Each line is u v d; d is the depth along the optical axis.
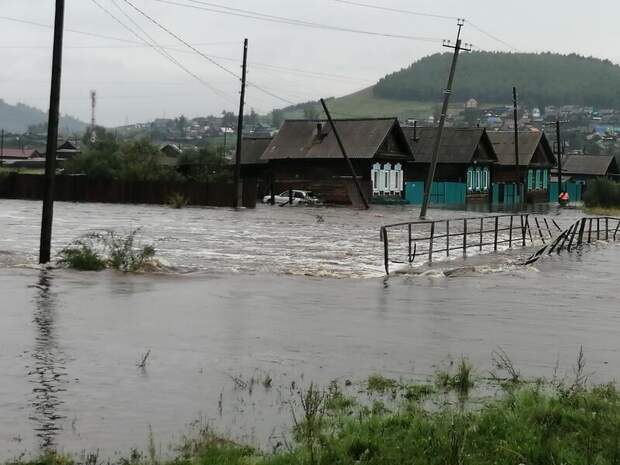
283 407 8.92
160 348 11.80
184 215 47.66
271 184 68.81
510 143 91.56
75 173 67.56
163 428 8.09
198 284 18.69
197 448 7.33
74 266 20.59
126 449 7.43
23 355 11.06
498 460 6.70
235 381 9.96
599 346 12.73
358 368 10.91
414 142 81.00
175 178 66.62
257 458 6.94
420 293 18.19
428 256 26.33
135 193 61.53
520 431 7.41
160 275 20.09
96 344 11.92
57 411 8.57
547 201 99.00
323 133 71.31
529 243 33.28
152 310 15.03
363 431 7.55
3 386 9.48
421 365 11.16
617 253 29.73
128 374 10.23
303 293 17.73
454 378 10.09
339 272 21.78
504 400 8.86
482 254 27.97
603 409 8.33
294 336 12.98
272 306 15.92
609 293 18.94
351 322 14.37
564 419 7.85
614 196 70.19
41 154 141.88
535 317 15.38
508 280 20.98
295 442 7.62
